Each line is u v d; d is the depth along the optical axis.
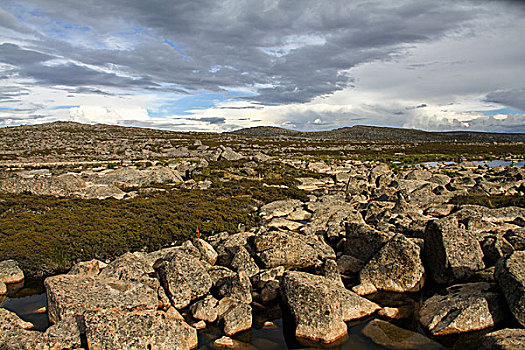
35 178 30.38
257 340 10.34
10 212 22.50
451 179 35.88
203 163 50.16
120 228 18.86
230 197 29.50
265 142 122.94
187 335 10.00
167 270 12.73
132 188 33.19
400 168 52.12
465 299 10.85
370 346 9.94
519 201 24.72
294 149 96.06
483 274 12.76
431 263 13.98
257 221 23.27
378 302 12.40
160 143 104.25
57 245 16.27
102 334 9.12
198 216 22.06
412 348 9.77
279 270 13.84
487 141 151.62
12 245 16.02
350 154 84.12
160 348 9.34
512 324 10.45
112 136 130.75
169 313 11.20
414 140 167.62
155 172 38.44
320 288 10.86
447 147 106.19
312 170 50.56
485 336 9.46
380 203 23.86
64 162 59.31
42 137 114.56
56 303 10.57
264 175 43.59
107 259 16.08
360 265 14.87
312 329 10.29
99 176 36.78
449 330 10.23
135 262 13.46
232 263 14.73
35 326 10.93
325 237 19.00
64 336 9.44
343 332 10.38
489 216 20.42
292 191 31.73
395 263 13.31
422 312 11.35
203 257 15.18
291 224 21.73
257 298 12.75
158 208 23.80
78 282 11.53
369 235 15.27
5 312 10.23
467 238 13.59
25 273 14.59
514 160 70.62
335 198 28.28
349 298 11.65
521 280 10.12
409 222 18.33
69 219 20.48
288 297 11.28
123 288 11.46
